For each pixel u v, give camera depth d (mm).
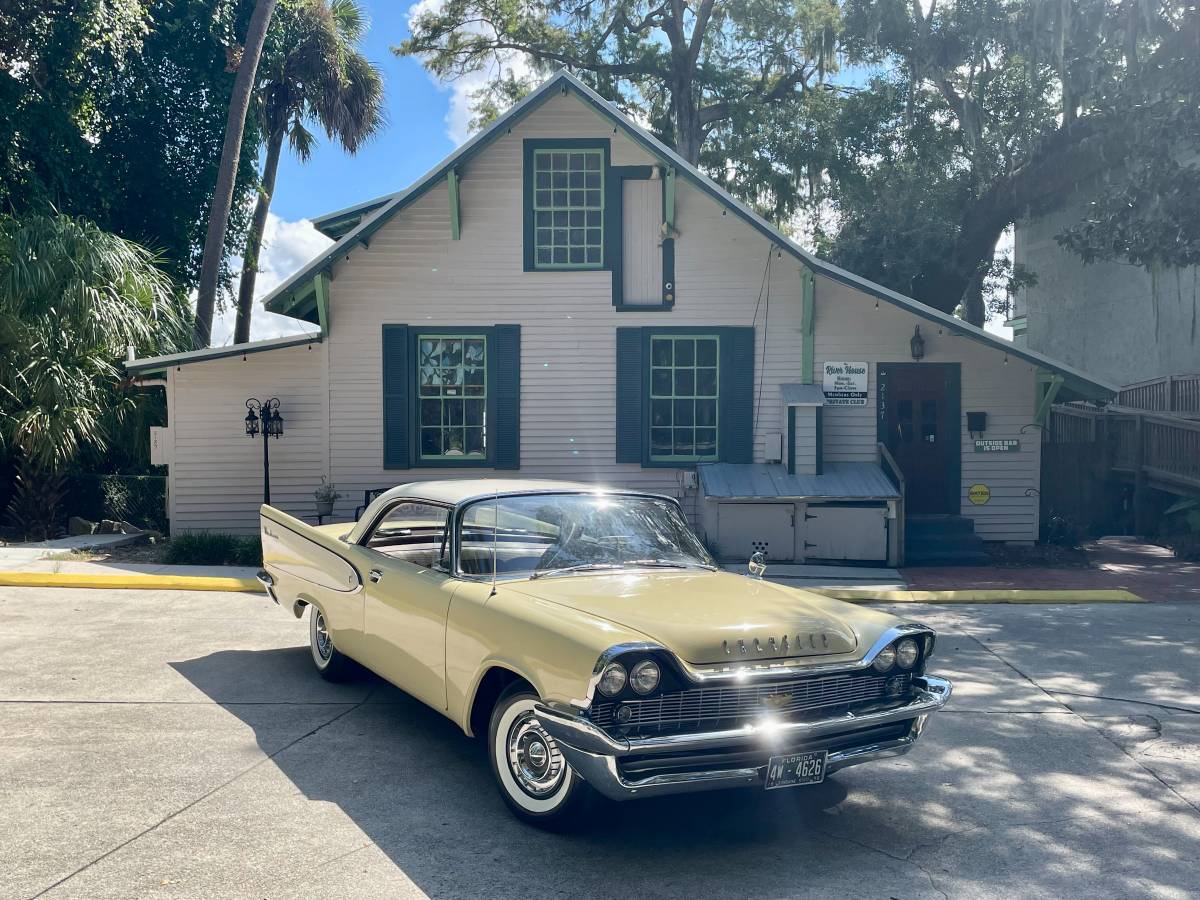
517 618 4359
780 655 4227
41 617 8641
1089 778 5145
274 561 7234
